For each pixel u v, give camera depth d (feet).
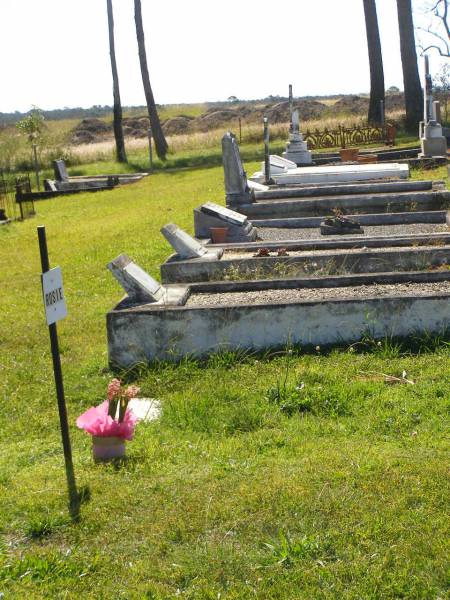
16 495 11.68
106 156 92.27
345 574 9.30
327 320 17.99
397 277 20.33
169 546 10.16
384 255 23.16
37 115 74.59
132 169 79.66
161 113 187.73
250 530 10.36
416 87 79.51
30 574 9.66
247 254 25.17
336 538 10.03
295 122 53.67
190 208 43.93
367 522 10.33
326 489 11.21
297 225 32.71
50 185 65.77
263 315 17.99
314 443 13.12
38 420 15.55
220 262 23.38
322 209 34.91
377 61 81.87
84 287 27.91
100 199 56.70
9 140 98.27
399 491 11.05
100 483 11.86
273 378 16.42
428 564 9.37
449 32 94.58
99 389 17.11
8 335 22.00
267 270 23.31
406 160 50.34
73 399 16.70
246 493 11.24
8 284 29.86
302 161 53.21
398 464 11.91
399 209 34.68
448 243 25.08
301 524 10.36
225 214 29.60
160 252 31.94
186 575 9.52
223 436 13.84
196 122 145.07
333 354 17.53
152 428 14.37
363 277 20.38
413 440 12.91
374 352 17.56
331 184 39.55
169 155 88.28
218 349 18.04
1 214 50.08
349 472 11.68
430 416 13.97
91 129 149.79
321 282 20.34
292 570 9.44
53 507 11.21
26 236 41.57
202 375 17.08
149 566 9.73
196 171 69.51
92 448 13.14
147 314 18.03
